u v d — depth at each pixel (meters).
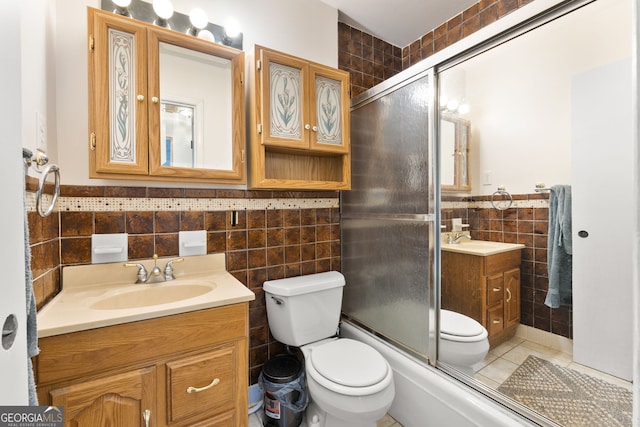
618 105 1.04
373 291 1.75
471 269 1.42
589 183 1.13
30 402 0.53
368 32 2.20
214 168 1.36
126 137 1.16
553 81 1.19
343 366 1.27
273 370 1.49
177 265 1.39
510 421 1.06
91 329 0.84
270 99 1.46
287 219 1.75
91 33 1.09
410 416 1.39
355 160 1.91
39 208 0.79
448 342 1.41
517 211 1.34
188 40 1.27
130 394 0.88
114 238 1.26
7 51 0.40
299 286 1.53
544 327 1.24
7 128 0.40
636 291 0.64
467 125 1.41
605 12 1.02
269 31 1.67
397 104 1.59
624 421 1.01
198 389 0.99
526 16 1.07
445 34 2.08
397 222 1.59
